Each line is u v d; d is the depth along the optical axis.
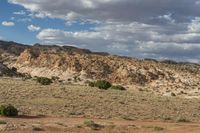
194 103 71.12
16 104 48.91
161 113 52.97
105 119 43.66
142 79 191.62
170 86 176.00
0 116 39.41
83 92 70.56
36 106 48.66
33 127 33.50
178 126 42.50
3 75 143.62
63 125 36.00
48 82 88.62
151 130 38.25
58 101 54.94
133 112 51.25
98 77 195.12
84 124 37.38
